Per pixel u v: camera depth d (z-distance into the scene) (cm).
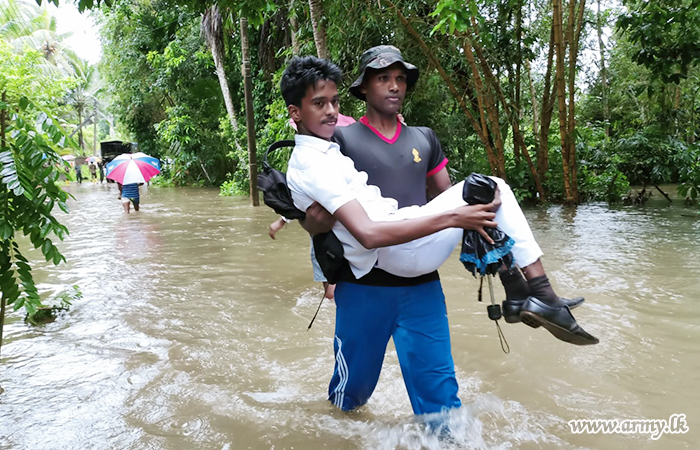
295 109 249
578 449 251
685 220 998
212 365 365
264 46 1700
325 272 253
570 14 1193
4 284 342
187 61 2364
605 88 1986
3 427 285
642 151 1669
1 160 314
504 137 1436
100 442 269
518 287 239
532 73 1898
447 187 286
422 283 260
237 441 267
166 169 2759
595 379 329
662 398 303
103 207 1581
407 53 1105
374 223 224
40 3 485
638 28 1128
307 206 243
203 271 651
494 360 361
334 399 285
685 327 414
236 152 1995
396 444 256
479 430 258
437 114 1369
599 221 1003
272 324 448
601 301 482
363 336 259
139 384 337
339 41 1067
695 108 1855
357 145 259
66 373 357
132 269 673
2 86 362
